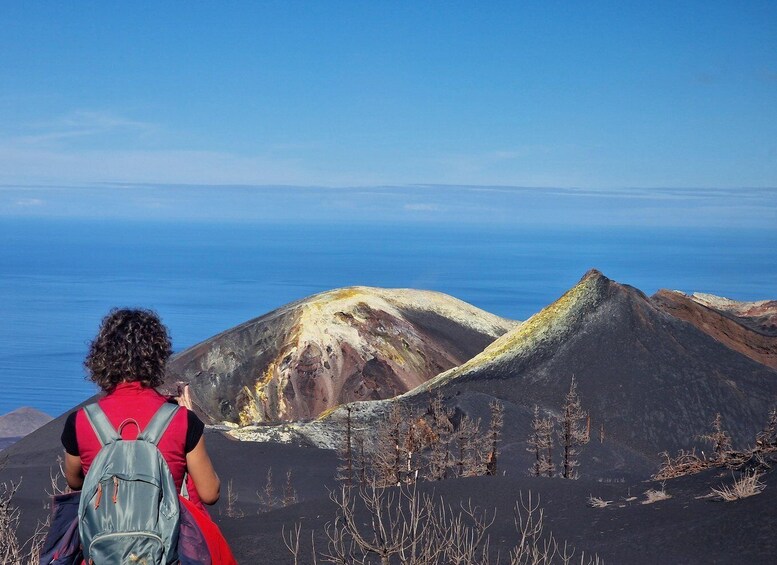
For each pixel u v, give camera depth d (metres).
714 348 139.75
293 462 71.06
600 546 9.12
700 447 114.50
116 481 3.53
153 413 3.79
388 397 182.00
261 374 185.75
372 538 9.81
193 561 3.67
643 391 126.06
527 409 96.75
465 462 40.97
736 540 8.21
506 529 10.21
